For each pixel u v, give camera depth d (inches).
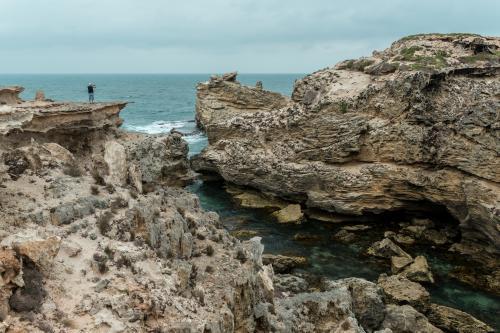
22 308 523.5
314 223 2182.6
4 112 1018.1
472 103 1951.3
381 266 1702.8
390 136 2066.9
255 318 810.8
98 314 553.9
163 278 660.7
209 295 708.7
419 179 1969.7
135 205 829.8
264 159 2434.8
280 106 3157.0
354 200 2121.1
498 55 2276.1
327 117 2242.9
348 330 1025.5
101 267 637.3
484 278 1606.8
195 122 4847.4
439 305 1391.5
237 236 1946.4
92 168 1039.0
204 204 2418.8
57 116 1155.3
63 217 742.5
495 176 1732.3
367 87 2210.9
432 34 2696.9
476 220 1744.6
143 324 560.7
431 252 1829.5
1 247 565.3
